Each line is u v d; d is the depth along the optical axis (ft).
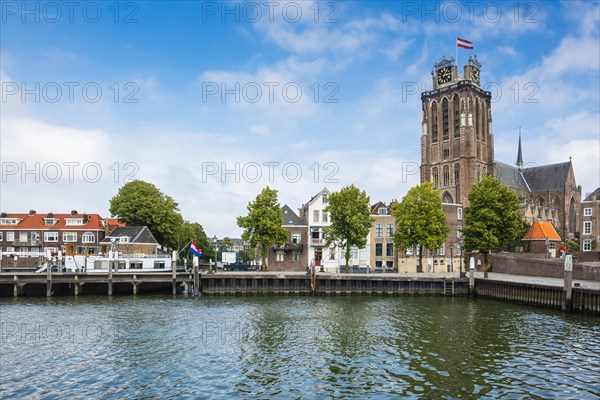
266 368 86.07
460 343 105.60
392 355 95.04
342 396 72.38
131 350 97.81
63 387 75.72
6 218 317.83
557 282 184.03
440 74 434.30
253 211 234.58
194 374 82.48
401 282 203.82
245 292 200.34
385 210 284.20
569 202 444.14
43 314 142.20
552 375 82.07
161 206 299.79
